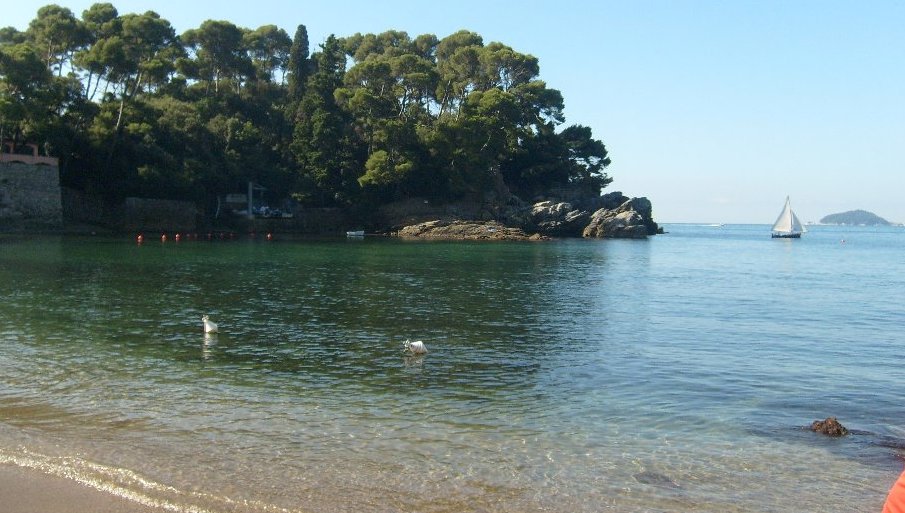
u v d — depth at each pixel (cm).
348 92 10788
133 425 1431
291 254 6406
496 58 12412
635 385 1883
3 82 7638
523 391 1795
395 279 4469
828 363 2211
